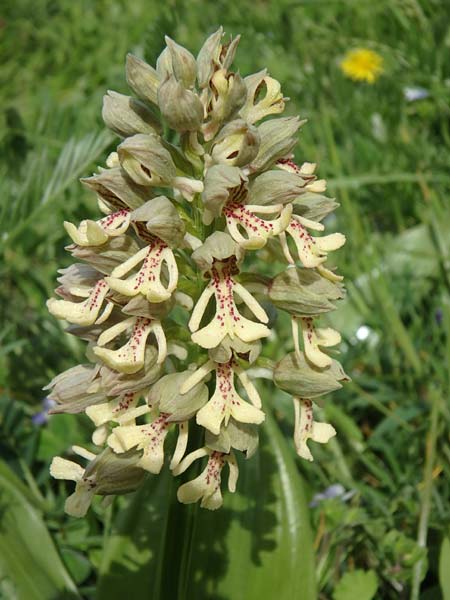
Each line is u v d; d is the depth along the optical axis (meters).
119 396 0.12
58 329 0.23
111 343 0.12
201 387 0.12
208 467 0.12
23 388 0.22
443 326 0.22
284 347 0.23
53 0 0.42
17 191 0.23
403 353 0.22
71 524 0.18
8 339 0.23
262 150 0.12
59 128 0.25
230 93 0.12
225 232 0.12
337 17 0.39
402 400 0.21
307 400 0.13
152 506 0.16
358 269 0.24
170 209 0.12
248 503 0.16
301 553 0.15
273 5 0.37
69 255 0.25
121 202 0.12
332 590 0.17
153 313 0.12
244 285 0.12
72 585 0.16
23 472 0.19
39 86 0.36
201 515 0.16
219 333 0.12
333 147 0.27
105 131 0.19
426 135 0.30
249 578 0.15
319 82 0.31
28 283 0.24
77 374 0.13
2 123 0.32
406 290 0.23
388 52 0.34
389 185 0.27
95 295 0.12
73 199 0.25
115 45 0.38
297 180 0.12
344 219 0.26
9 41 0.40
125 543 0.16
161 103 0.12
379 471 0.19
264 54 0.35
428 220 0.26
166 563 0.13
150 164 0.12
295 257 0.13
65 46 0.39
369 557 0.17
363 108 0.30
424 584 0.17
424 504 0.17
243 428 0.12
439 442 0.19
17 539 0.16
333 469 0.19
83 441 0.20
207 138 0.12
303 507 0.16
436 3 0.36
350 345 0.22
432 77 0.32
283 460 0.16
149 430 0.12
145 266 0.12
